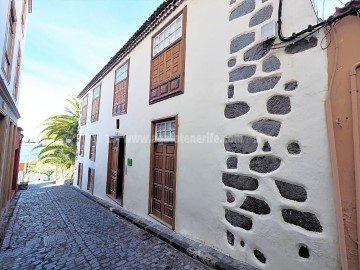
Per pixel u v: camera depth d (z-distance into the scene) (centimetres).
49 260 340
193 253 329
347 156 207
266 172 271
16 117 788
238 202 303
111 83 852
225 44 350
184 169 411
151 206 519
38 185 1573
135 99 630
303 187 235
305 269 226
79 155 1316
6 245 402
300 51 252
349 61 214
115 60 793
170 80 471
